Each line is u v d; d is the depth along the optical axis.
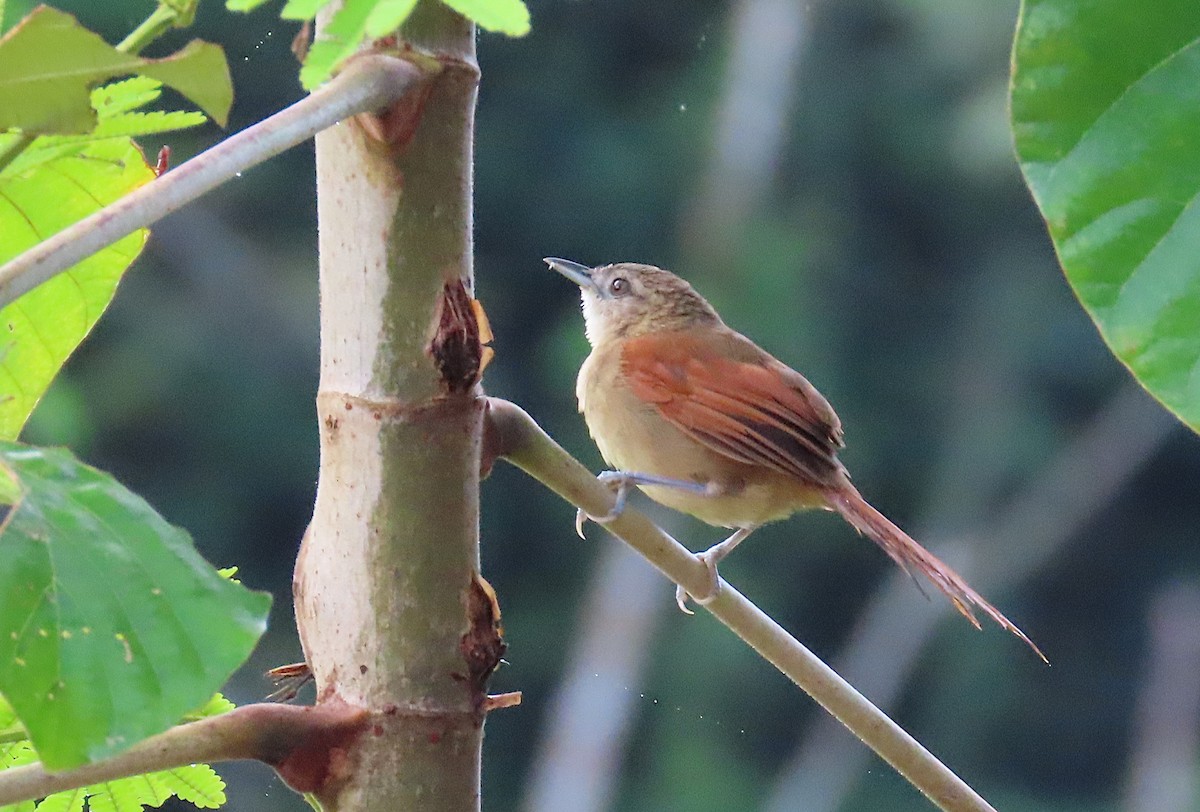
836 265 19.95
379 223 2.37
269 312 17.16
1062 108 2.22
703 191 19.27
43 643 1.99
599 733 17.88
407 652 2.36
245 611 2.09
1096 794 20.19
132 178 3.07
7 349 2.96
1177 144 2.20
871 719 2.82
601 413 6.05
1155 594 20.95
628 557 18.62
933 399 20.20
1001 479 20.17
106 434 16.47
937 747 19.80
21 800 2.18
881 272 20.17
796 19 20.23
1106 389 20.33
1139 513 21.14
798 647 2.80
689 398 5.81
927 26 20.27
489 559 18.66
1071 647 20.73
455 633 2.38
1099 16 2.21
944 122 19.77
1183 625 20.52
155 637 2.04
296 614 2.48
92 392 16.50
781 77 19.91
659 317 6.62
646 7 19.92
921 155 19.94
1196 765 19.98
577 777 17.81
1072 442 20.38
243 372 16.88
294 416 17.09
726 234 19.17
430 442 2.37
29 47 2.07
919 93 20.33
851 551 19.53
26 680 1.96
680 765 17.98
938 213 20.23
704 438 5.77
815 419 5.79
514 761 18.34
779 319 19.06
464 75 2.37
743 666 18.52
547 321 18.75
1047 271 20.56
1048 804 19.86
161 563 2.09
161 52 10.85
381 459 2.37
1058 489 20.09
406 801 2.33
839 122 20.36
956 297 20.42
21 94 2.14
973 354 20.30
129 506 2.13
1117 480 20.14
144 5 11.45
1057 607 20.86
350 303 2.40
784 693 18.44
